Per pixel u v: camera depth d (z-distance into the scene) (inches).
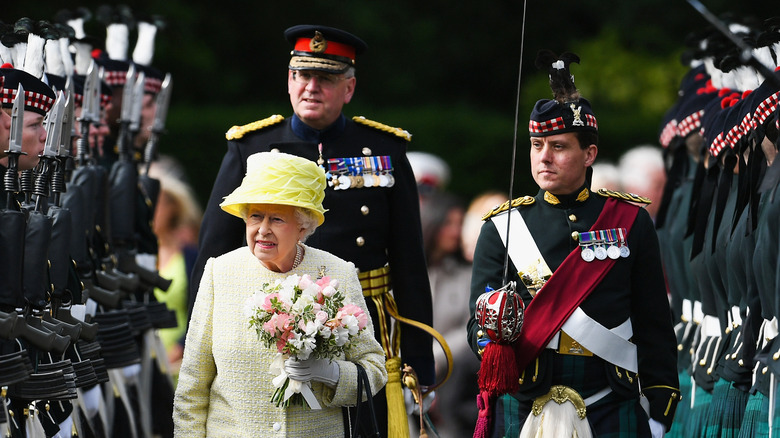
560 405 770.8
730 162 910.4
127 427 1032.2
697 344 1021.2
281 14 2583.7
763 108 814.5
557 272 776.3
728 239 895.7
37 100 798.5
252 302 692.7
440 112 2330.2
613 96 2442.2
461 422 1201.4
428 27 2655.0
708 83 1113.4
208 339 719.1
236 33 2566.4
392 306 904.3
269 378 708.7
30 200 833.5
